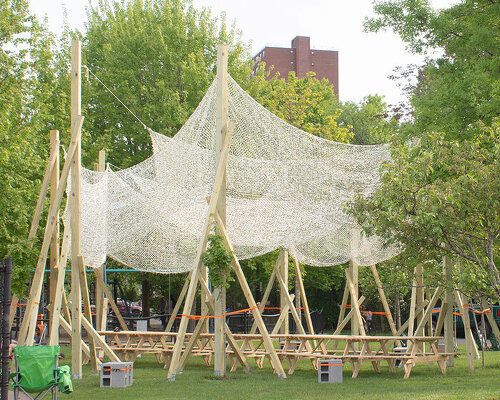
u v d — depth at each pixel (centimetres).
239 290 2502
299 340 1341
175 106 2209
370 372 1258
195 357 1573
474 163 974
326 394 921
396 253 1376
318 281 2489
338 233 1424
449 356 1324
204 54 2459
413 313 1384
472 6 1380
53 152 1220
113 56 2391
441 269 1127
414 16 1398
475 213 977
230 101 1206
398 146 1046
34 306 1090
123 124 2377
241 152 1250
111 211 1461
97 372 1166
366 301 2348
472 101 1299
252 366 1373
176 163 1307
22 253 1312
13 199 1385
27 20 1595
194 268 1087
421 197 966
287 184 1286
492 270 980
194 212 1363
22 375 798
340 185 1290
